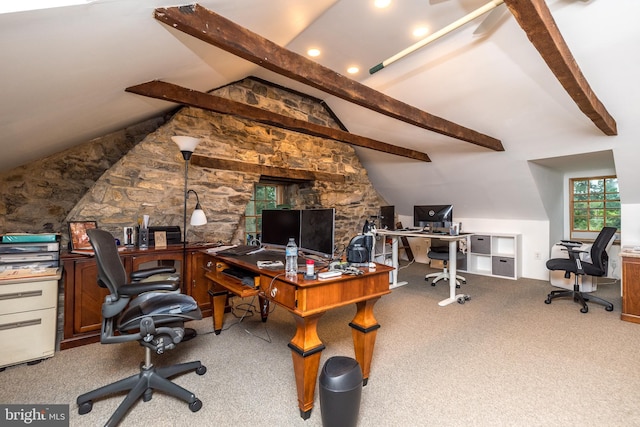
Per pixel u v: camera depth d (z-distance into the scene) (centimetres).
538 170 464
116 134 353
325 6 234
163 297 200
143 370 185
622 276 323
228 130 393
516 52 289
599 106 285
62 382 204
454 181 543
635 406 181
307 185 513
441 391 196
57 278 235
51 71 147
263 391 196
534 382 206
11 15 94
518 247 529
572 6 237
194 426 164
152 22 146
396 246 476
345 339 273
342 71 357
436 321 321
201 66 250
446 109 390
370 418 170
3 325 216
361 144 444
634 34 243
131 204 324
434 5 243
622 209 410
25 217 308
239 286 223
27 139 231
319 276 178
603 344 265
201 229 378
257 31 226
